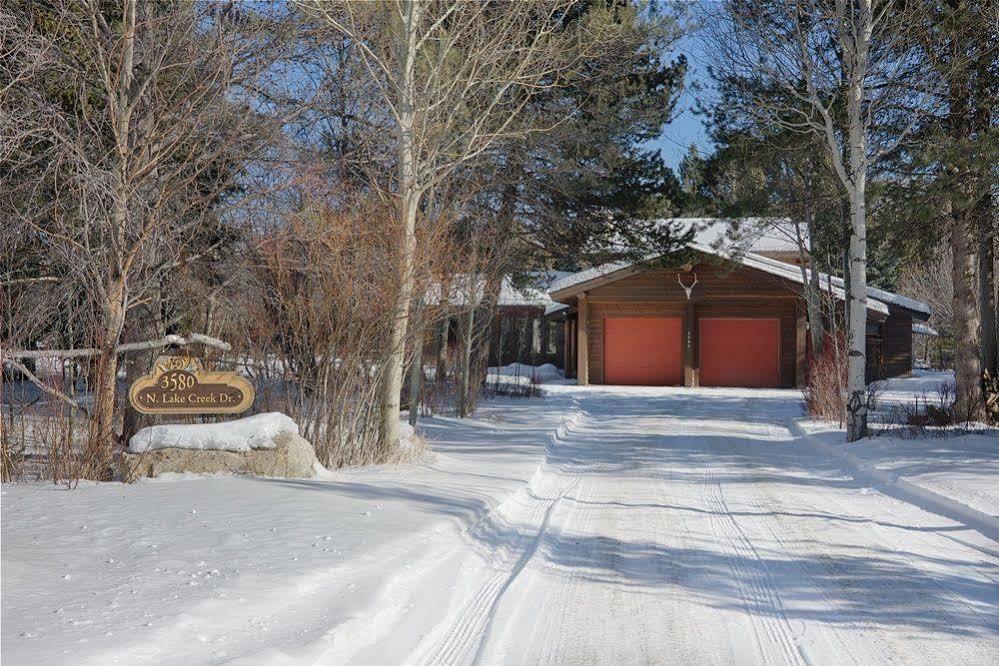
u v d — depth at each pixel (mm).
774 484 12547
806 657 5266
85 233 10617
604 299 36969
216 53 12430
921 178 17797
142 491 8961
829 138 17219
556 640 5578
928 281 51125
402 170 12594
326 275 12102
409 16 12609
